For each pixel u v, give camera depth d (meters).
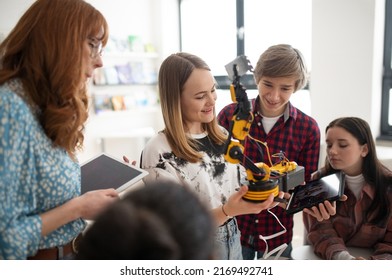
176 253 0.34
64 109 0.73
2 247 0.65
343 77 2.61
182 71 0.98
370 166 1.28
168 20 4.02
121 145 3.90
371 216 1.26
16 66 0.74
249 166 0.84
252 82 3.24
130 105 3.80
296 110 1.47
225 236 1.01
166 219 0.35
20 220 0.68
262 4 3.34
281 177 0.95
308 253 1.21
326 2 2.61
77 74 0.73
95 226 0.35
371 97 2.51
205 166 1.02
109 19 3.63
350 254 1.20
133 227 0.34
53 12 0.71
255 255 1.47
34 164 0.70
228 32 3.73
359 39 2.50
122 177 0.94
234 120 0.85
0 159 0.63
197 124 1.08
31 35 0.72
